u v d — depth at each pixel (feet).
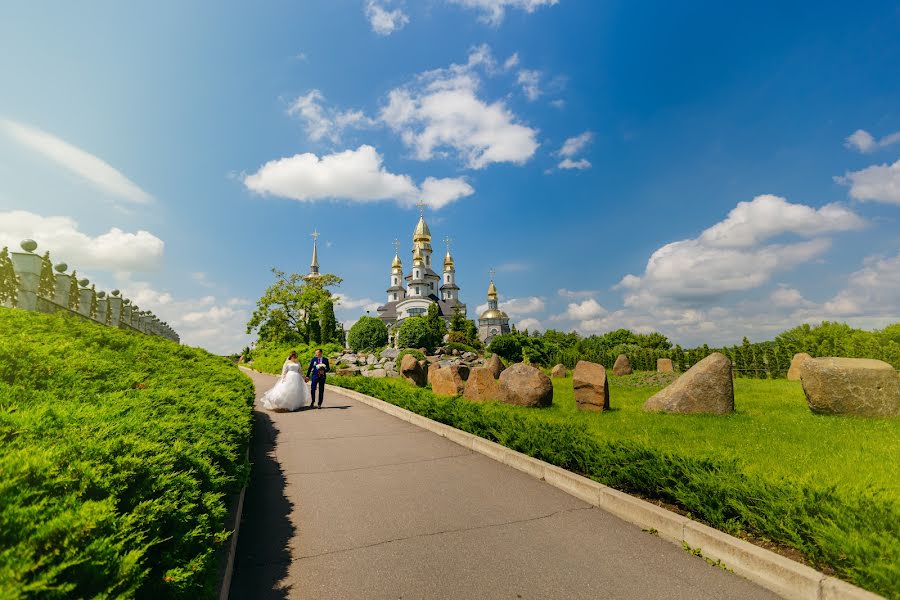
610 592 11.48
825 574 11.28
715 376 37.17
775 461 21.09
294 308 182.39
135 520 8.84
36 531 7.02
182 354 51.55
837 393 34.19
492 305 344.90
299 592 11.61
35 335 30.99
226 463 16.62
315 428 34.86
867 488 14.98
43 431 11.88
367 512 17.15
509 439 24.95
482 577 12.25
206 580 9.78
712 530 13.64
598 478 18.93
